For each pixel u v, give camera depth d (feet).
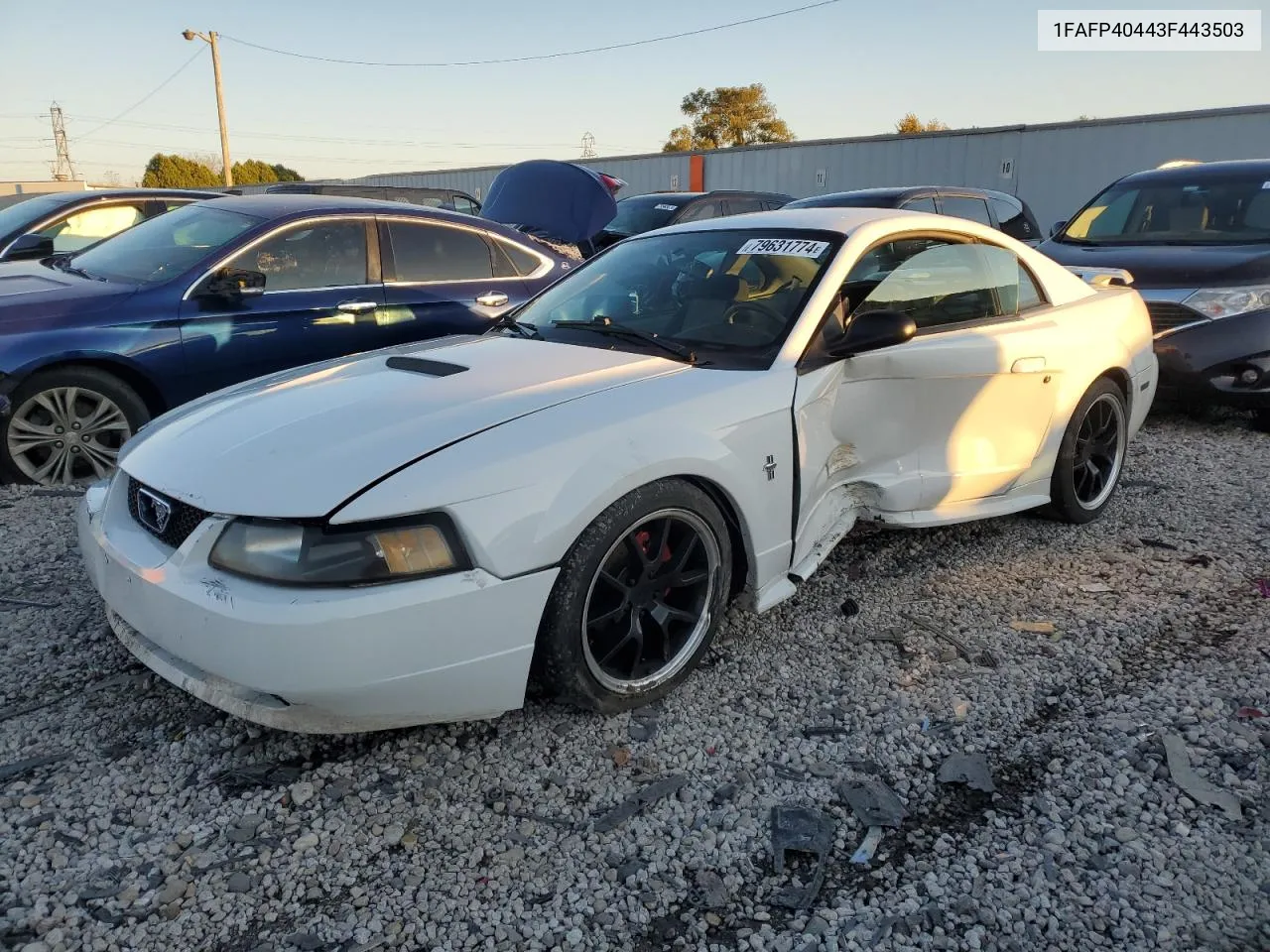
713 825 7.75
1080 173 56.80
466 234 19.88
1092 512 14.60
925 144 62.18
